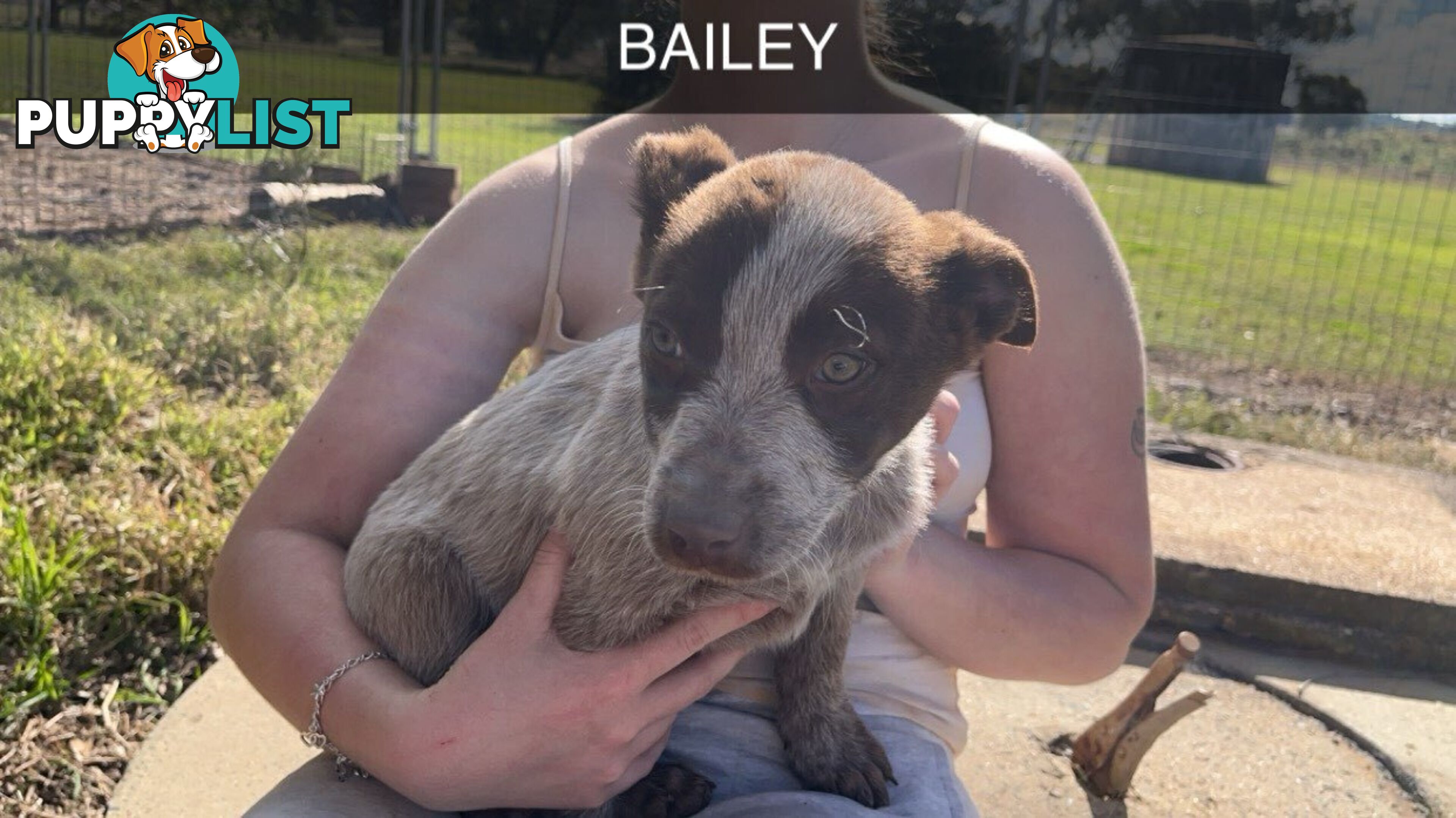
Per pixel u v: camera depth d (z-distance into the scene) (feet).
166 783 2.72
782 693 2.01
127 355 5.40
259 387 5.50
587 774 1.79
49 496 3.95
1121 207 12.35
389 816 1.83
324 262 7.89
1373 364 8.05
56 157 10.82
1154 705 3.14
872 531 1.90
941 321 1.75
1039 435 2.19
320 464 2.20
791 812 1.80
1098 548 2.20
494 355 2.27
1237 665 4.04
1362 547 4.64
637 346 1.95
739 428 1.60
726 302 1.62
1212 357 7.93
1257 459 5.77
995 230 2.18
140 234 8.16
